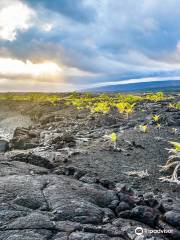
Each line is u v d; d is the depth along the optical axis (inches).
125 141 647.1
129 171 464.8
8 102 2404.0
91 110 1332.4
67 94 2957.7
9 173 384.2
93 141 679.1
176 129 767.7
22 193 309.4
